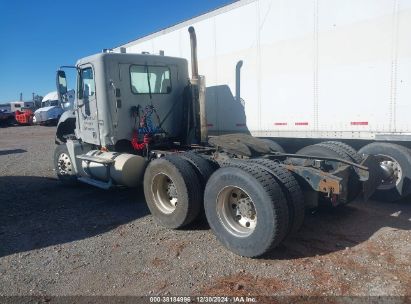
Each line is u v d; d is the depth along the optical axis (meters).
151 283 3.68
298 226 4.18
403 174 5.43
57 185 8.30
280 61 6.50
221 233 4.37
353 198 4.83
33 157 13.03
